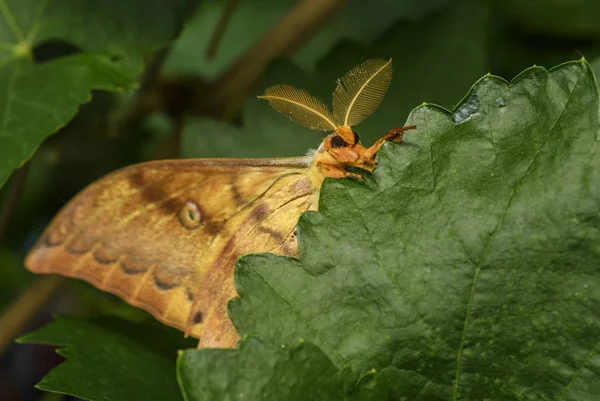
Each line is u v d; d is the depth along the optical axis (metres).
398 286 0.48
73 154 0.60
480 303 0.48
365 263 0.48
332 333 0.48
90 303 0.60
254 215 0.51
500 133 0.47
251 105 0.56
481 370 0.48
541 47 0.60
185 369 0.46
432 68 0.57
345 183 0.48
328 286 0.48
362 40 0.65
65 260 0.51
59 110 0.52
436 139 0.48
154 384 0.50
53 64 0.53
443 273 0.48
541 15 0.60
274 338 0.48
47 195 0.62
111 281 0.51
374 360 0.48
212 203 0.51
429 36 0.57
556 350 0.47
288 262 0.48
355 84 0.51
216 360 0.46
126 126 0.59
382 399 0.47
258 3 0.66
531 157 0.47
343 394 0.47
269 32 0.58
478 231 0.47
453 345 0.48
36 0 0.54
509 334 0.47
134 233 0.51
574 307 0.47
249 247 0.51
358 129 0.56
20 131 0.52
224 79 0.58
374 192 0.48
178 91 0.58
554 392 0.47
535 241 0.47
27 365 0.61
